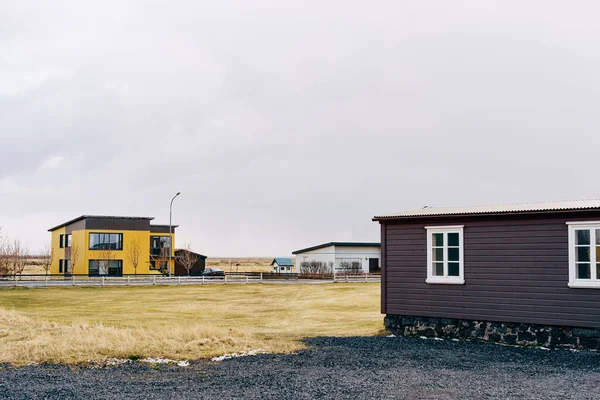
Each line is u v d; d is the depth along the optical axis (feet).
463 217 59.16
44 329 56.34
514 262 55.88
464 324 58.90
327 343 55.52
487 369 42.39
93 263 201.67
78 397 33.19
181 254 227.40
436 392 35.06
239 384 36.73
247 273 195.83
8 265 217.56
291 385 36.52
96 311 96.94
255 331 69.67
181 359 44.98
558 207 53.67
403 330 63.52
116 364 42.57
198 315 93.71
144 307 105.91
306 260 204.23
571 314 52.08
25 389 34.73
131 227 207.72
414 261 63.00
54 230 244.22
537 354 49.47
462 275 59.11
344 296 124.77
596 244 51.34
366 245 200.13
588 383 37.76
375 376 39.45
